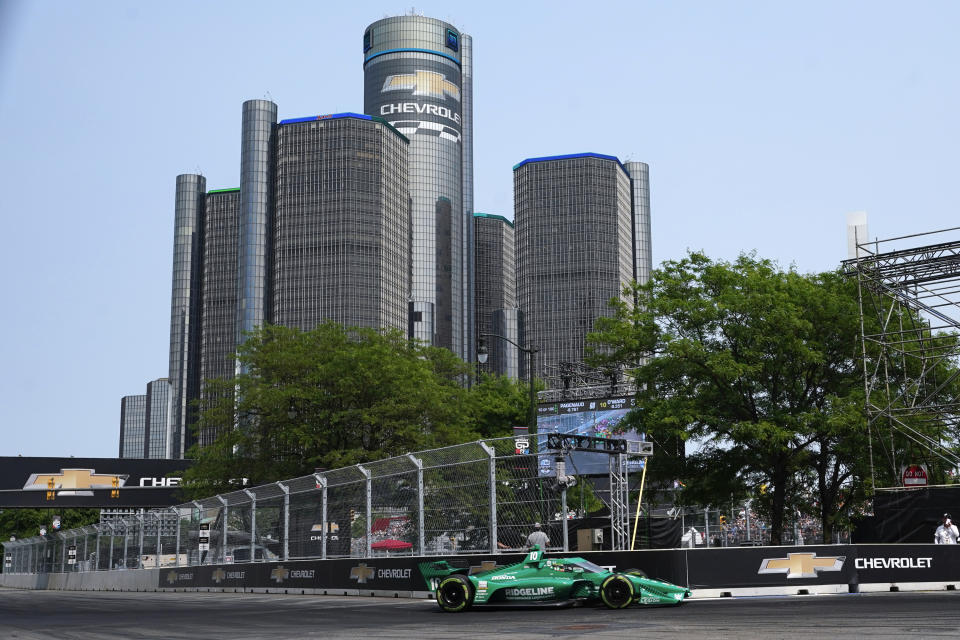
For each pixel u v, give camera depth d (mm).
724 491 40812
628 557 22250
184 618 19844
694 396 39094
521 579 19656
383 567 26641
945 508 31984
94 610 23969
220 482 54062
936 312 37438
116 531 46844
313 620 18406
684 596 19547
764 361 38281
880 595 21766
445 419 53750
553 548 23203
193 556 37594
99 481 82625
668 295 41344
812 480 42281
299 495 30969
